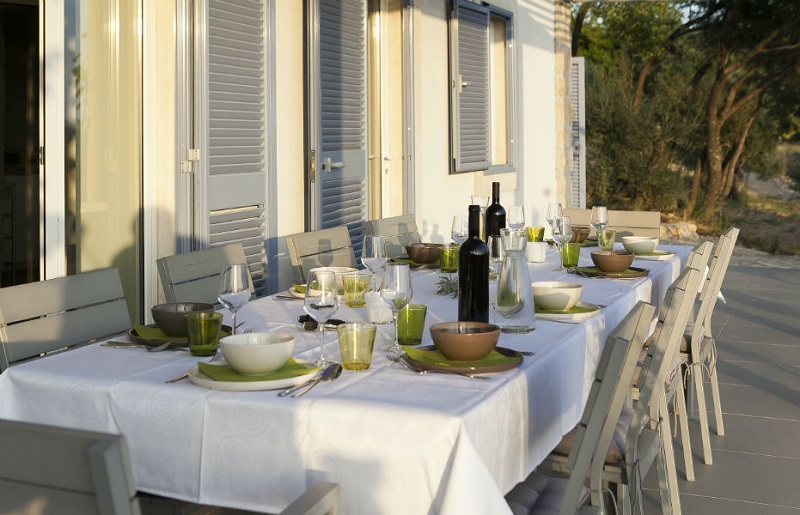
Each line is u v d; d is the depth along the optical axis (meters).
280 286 5.65
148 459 2.13
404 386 2.14
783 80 15.98
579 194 11.99
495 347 2.49
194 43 4.81
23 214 4.25
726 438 4.62
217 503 2.08
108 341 2.62
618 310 3.29
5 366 2.52
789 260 14.93
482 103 8.52
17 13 4.17
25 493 1.27
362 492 1.95
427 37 7.59
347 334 2.29
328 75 6.10
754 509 3.73
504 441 2.13
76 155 4.36
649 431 3.02
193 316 2.44
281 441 2.00
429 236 7.71
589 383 2.90
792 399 5.36
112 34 4.52
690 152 16.56
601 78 16.75
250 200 5.29
